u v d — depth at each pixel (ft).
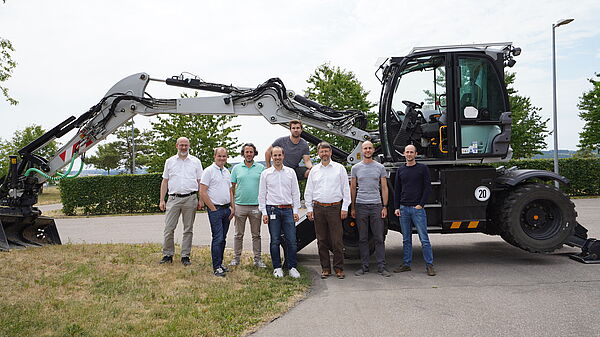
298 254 26.37
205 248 27.04
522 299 16.24
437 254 25.49
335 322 14.25
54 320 13.75
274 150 20.42
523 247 21.86
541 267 21.40
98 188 60.49
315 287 18.67
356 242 23.21
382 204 21.39
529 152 106.83
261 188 20.52
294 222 20.70
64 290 17.08
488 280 19.15
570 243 22.45
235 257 22.12
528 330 13.20
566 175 62.08
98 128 25.58
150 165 78.69
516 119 95.76
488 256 24.49
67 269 20.08
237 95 25.57
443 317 14.52
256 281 19.20
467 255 24.91
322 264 20.49
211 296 16.74
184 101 25.32
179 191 21.79
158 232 38.22
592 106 87.86
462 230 22.35
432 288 18.12
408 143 23.66
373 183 20.85
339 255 20.29
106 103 25.46
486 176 22.31
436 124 23.12
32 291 16.74
